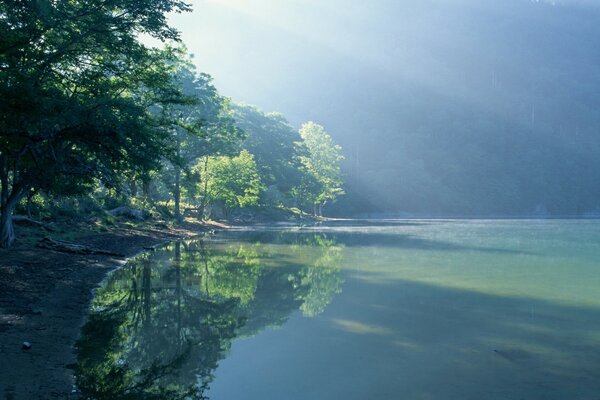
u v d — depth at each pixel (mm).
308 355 7527
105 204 38906
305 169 86688
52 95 14930
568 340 8227
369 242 31719
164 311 10766
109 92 20422
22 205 27984
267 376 6602
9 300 10836
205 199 53031
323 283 14711
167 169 47281
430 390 5996
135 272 16719
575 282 14711
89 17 17266
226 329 9203
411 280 15258
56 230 25500
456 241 32562
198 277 15766
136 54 19094
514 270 17500
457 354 7492
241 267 18453
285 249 26328
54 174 18766
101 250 20859
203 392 6086
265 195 74438
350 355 7516
